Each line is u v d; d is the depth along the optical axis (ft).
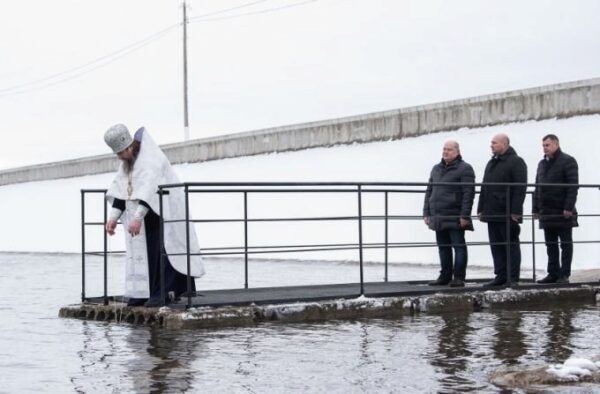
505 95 90.07
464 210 41.83
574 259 64.69
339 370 24.71
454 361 25.81
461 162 42.24
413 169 91.76
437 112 98.68
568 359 24.98
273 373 24.36
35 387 22.89
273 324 34.68
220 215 103.76
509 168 41.63
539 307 39.52
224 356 27.09
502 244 41.01
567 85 83.35
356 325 34.12
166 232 35.65
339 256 83.20
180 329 33.42
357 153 104.94
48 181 166.91
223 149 131.75
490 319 35.32
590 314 36.55
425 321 35.04
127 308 36.17
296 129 118.93
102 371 24.94
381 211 86.53
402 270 67.87
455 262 42.73
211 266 77.92
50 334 32.73
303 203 96.27
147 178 35.27
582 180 71.67
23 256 106.93
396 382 22.99
